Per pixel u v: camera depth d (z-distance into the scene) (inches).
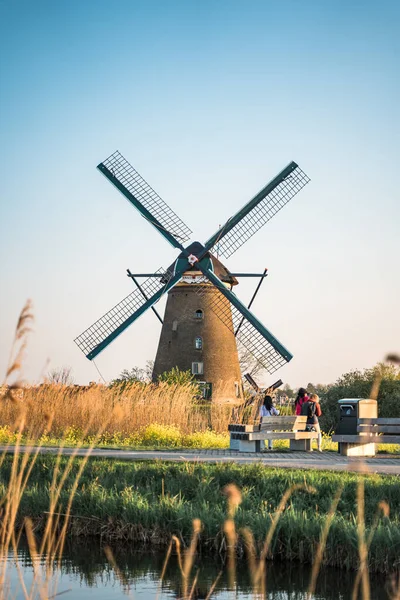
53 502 301.4
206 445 959.6
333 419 1533.0
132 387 1102.4
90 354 1755.7
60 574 423.8
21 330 216.2
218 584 407.8
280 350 1752.0
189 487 553.6
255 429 832.3
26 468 629.6
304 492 516.7
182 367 1977.1
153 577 422.3
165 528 488.1
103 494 540.7
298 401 889.5
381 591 387.9
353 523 442.0
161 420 1059.3
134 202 1815.9
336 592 389.1
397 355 168.4
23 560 451.8
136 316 1803.6
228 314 1959.9
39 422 946.7
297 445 866.1
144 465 617.3
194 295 1959.9
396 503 484.7
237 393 1994.3
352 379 1578.5
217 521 470.0
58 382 1021.2
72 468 615.2
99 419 999.6
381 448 922.1
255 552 441.7
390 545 409.7
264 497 518.0
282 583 406.3
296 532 442.0
